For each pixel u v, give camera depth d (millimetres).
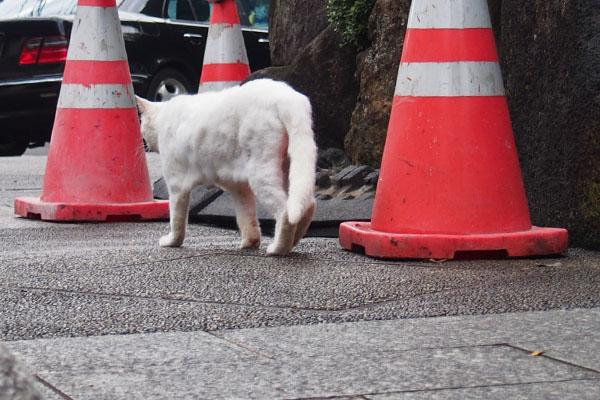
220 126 5539
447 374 3160
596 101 5730
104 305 4316
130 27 13922
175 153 5887
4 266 5363
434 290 4613
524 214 5547
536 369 3209
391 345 3545
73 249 6133
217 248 6117
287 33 11141
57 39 13617
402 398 2912
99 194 7723
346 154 9180
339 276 4992
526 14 6422
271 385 3049
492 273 5031
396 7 8656
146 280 4906
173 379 3119
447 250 5379
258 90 5410
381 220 5637
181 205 6004
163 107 6055
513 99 6625
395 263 5398
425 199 5449
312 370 3217
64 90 7844
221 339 3656
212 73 11117
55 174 7824
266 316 4070
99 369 3240
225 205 7652
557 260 5449
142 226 7492
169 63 14398
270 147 5367
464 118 5406
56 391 2990
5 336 3734
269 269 5219
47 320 4016
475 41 5434
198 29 14758
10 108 13797
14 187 10414
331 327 3854
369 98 8703
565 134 5988
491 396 2924
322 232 6918
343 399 2906
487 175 5422
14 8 14945
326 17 10703
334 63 9500
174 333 3764
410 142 5480
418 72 5469
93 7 7754
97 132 7723
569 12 5898
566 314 4051
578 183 5891
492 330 3770
